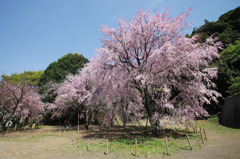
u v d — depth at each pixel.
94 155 7.11
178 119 10.11
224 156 6.08
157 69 10.71
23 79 19.22
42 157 7.11
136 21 11.37
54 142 10.92
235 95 14.38
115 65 12.32
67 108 22.72
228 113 15.51
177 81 11.49
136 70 10.48
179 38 10.40
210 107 21.61
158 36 11.45
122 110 17.73
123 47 11.83
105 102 17.52
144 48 12.19
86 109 20.25
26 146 9.59
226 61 21.33
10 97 19.22
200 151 7.01
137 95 14.91
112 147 8.30
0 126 20.56
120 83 13.38
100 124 25.19
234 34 25.05
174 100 10.84
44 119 29.88
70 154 7.52
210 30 29.66
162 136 10.91
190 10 10.12
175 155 6.55
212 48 9.73
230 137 10.00
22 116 24.22
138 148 7.77
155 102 11.76
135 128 17.69
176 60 9.95
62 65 32.94
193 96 10.52
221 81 19.72
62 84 22.09
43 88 28.44
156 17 10.77
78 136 13.40
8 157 7.15
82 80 19.64
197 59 9.38
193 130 14.21
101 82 13.96
